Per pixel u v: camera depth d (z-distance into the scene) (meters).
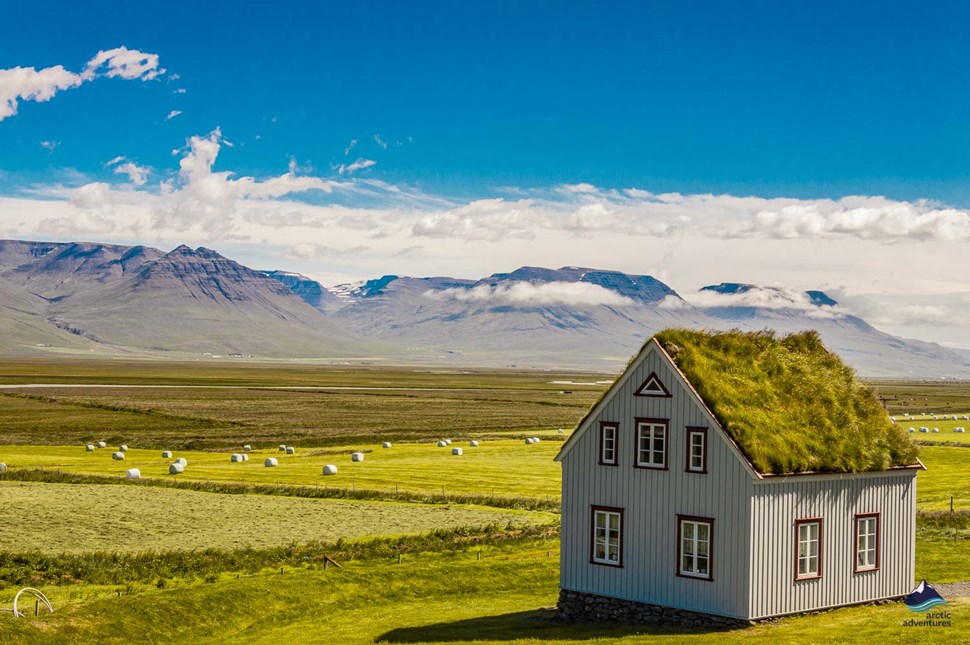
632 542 42.19
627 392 42.91
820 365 45.69
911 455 44.00
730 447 39.22
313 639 39.47
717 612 39.28
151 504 70.94
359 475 87.88
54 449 113.31
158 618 41.03
